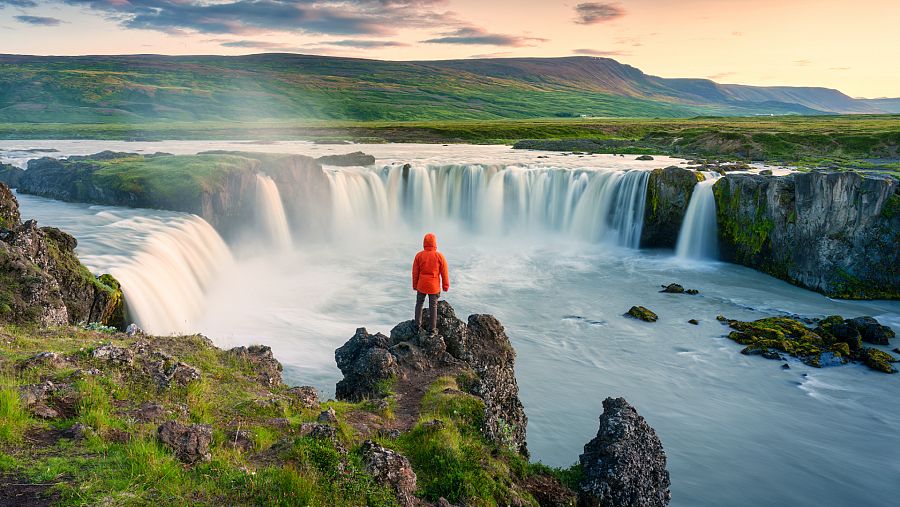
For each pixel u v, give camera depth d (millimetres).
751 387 25406
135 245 30359
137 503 7699
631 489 14070
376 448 10086
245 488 8422
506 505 11219
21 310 15188
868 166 66812
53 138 110688
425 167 57188
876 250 38469
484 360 17734
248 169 44156
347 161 61562
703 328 32250
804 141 83688
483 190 57750
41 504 7359
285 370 23719
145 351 13125
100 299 21953
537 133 133500
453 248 50969
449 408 13914
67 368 11273
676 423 22375
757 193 44469
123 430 9562
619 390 24891
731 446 20906
